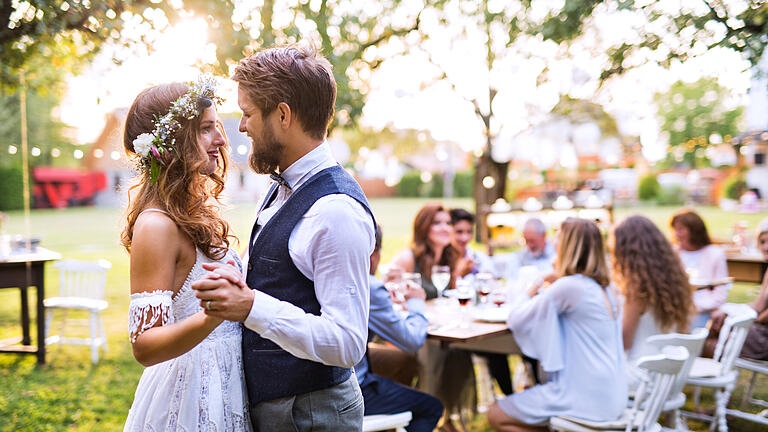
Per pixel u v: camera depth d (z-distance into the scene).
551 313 2.92
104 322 6.41
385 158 16.64
